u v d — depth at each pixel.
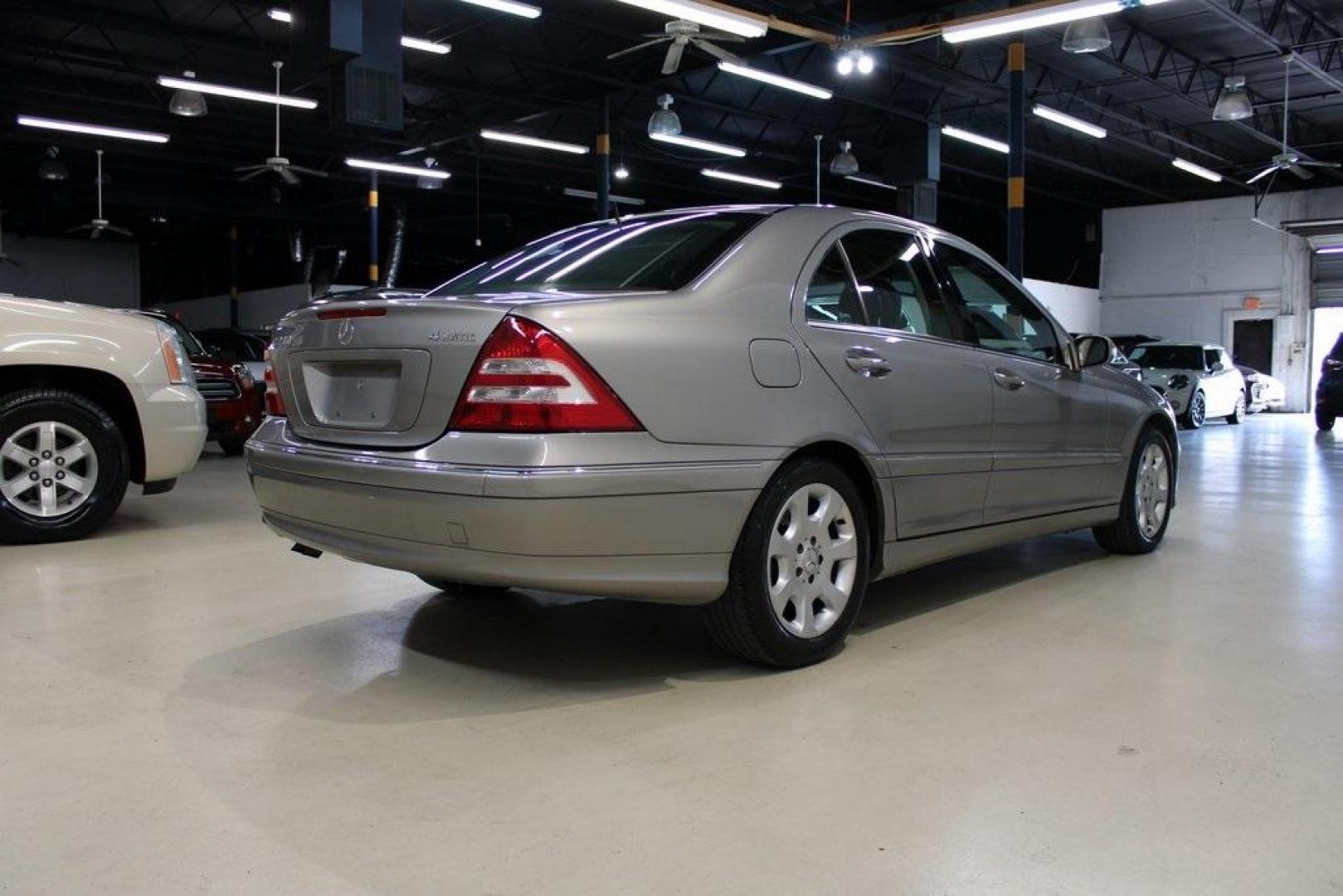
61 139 18.61
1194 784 2.08
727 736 2.34
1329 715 2.48
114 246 28.38
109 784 2.07
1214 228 23.66
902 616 3.43
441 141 18.41
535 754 2.24
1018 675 2.79
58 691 2.63
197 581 3.91
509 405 2.35
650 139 20.45
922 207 18.06
